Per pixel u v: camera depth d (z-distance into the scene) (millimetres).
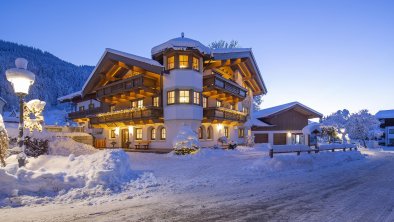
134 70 25875
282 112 40938
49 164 9773
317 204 6922
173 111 23719
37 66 147625
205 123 26844
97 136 34969
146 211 6230
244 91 31625
